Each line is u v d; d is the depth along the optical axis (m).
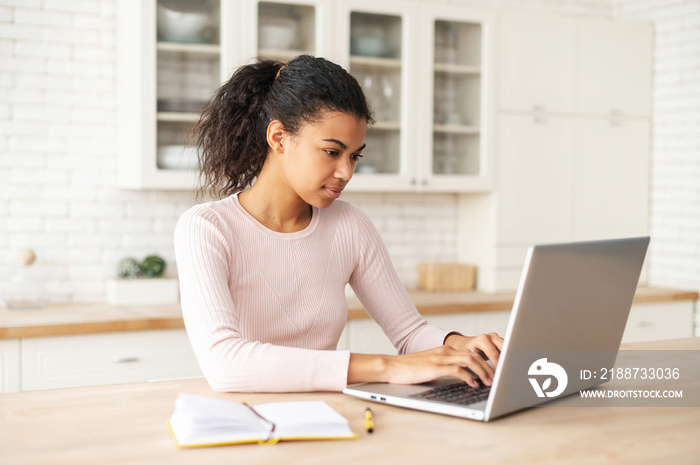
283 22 3.31
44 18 3.32
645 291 3.93
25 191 3.32
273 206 1.65
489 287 3.86
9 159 3.29
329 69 1.50
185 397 1.16
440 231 4.10
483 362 1.39
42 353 2.84
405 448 1.07
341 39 3.42
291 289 1.63
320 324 1.66
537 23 3.85
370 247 1.78
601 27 4.01
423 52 3.61
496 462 1.02
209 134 1.70
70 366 2.88
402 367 1.37
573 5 4.26
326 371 1.36
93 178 3.42
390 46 3.55
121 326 2.91
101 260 3.44
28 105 3.31
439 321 3.45
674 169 4.05
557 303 1.22
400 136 3.59
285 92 1.54
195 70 3.19
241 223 1.61
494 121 3.78
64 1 3.34
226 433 1.08
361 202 3.90
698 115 3.92
